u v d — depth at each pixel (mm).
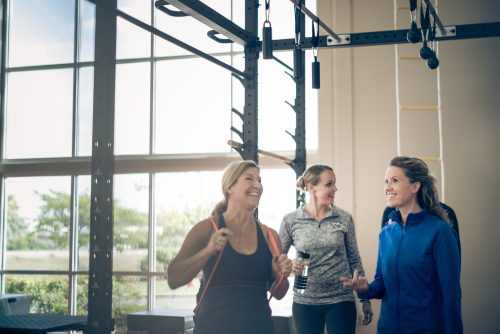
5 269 4719
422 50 2146
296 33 2223
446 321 1616
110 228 1383
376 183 4109
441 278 1664
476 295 3834
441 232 1693
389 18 4164
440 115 3936
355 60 4250
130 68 4719
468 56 4023
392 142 4125
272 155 2852
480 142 3945
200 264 1366
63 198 4691
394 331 1756
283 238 2590
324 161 4215
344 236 2486
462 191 3943
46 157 4812
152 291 4410
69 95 4824
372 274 4027
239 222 1513
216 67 4562
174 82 4641
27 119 4895
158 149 4613
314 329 2338
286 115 4395
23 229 4738
